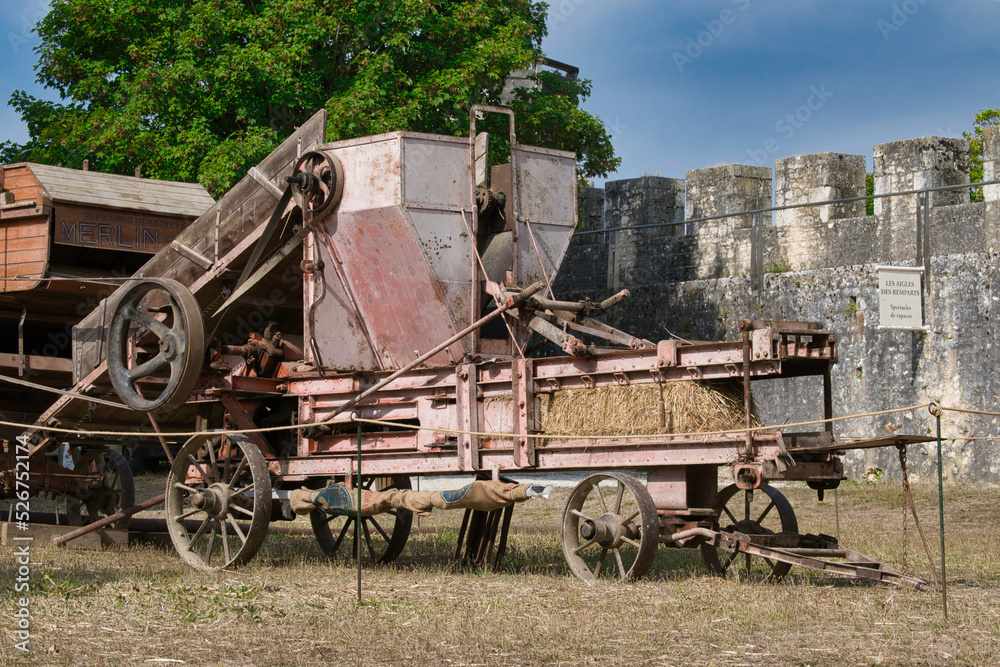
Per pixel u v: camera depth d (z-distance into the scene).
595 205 23.58
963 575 10.05
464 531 11.28
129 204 13.48
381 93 19.95
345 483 10.95
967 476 17.16
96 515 13.52
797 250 19.67
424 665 6.18
